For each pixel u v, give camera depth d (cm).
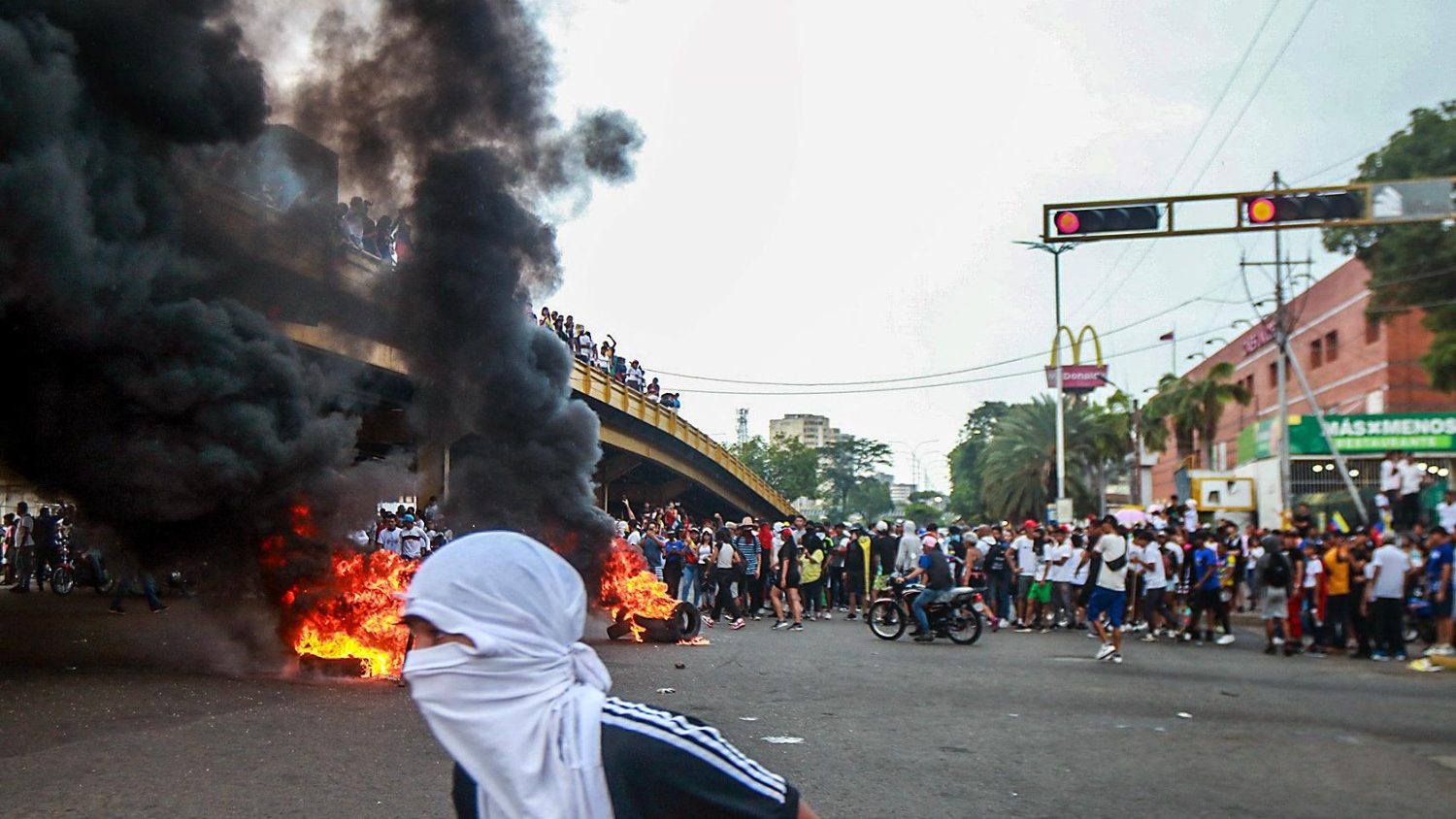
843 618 2456
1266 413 5225
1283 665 1537
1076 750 851
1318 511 3053
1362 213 1641
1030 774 762
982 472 7512
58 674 1083
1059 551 2159
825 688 1173
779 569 2147
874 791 704
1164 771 779
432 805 635
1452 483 3116
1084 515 6750
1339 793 722
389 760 748
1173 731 945
